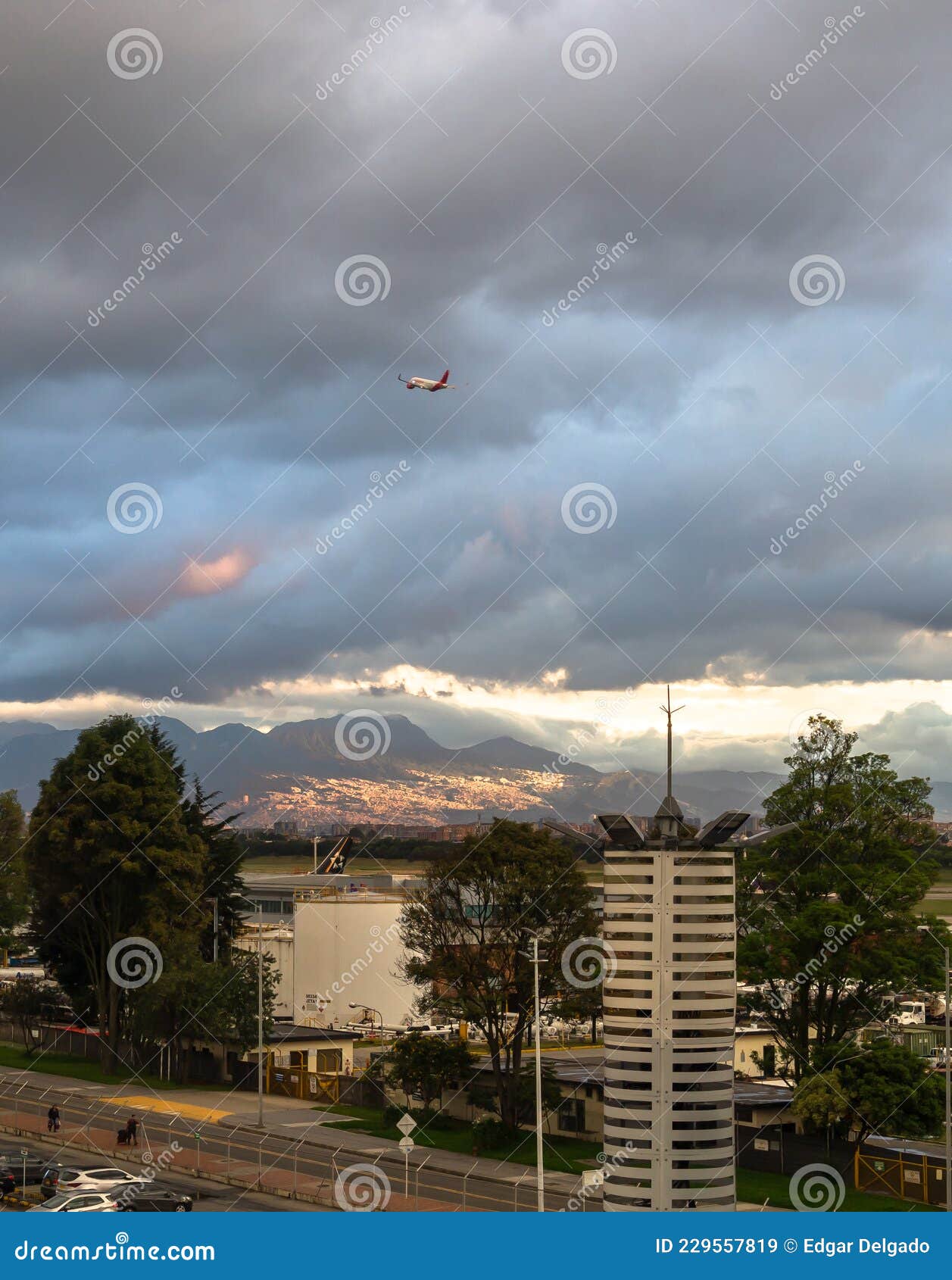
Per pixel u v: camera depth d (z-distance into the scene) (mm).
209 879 136125
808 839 87938
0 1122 93062
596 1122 87438
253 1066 109375
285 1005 130250
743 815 49750
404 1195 72000
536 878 87062
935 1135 81688
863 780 90000
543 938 86938
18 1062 122188
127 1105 101438
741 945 86438
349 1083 102375
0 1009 134375
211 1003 108688
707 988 48625
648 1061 48344
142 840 118312
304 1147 86188
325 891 140500
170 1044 114188
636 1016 48625
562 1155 83188
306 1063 111812
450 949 89375
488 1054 114500
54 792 120125
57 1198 66875
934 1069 89562
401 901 129125
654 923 48719
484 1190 74062
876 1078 78875
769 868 89062
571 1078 90750
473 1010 87562
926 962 85375
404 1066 92500
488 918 89062
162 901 118438
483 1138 85000
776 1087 95000
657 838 50156
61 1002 133250
